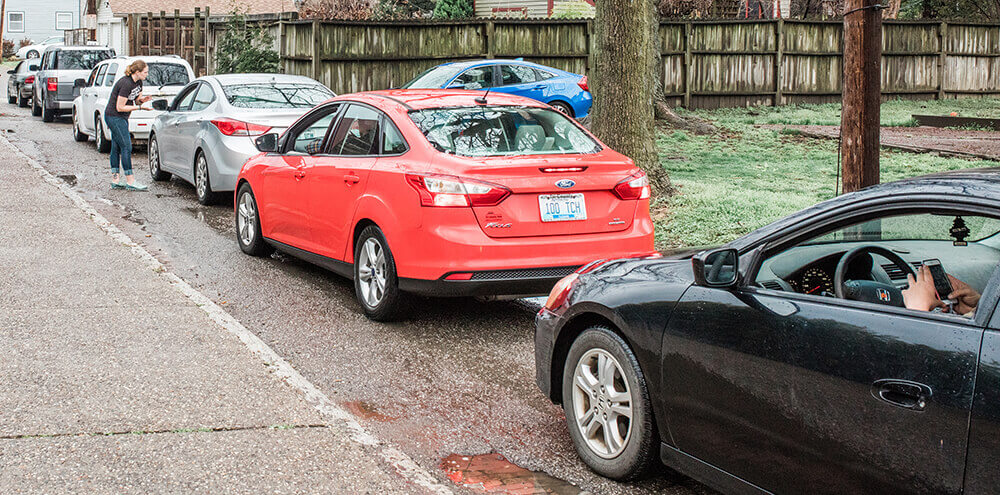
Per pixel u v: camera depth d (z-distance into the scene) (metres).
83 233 9.25
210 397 4.91
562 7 32.34
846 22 6.36
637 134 10.93
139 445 4.26
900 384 2.97
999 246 3.61
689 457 3.83
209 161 11.18
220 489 3.86
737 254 3.60
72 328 6.06
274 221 8.30
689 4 29.45
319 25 19.86
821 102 24.59
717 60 23.52
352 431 4.56
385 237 6.43
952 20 25.30
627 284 4.14
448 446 4.54
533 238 6.07
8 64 57.78
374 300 6.72
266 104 11.41
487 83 18.08
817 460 3.26
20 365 5.29
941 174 3.37
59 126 22.41
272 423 4.60
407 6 34.84
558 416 5.00
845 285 3.42
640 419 3.99
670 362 3.82
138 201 11.81
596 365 4.34
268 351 5.77
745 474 3.57
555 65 22.22
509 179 6.00
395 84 21.00
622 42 10.84
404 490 3.95
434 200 5.99
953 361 2.85
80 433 4.36
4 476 3.88
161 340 5.88
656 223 9.95
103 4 44.78
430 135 6.43
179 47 28.28
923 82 25.41
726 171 13.68
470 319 6.95
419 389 5.36
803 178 12.91
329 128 7.59
